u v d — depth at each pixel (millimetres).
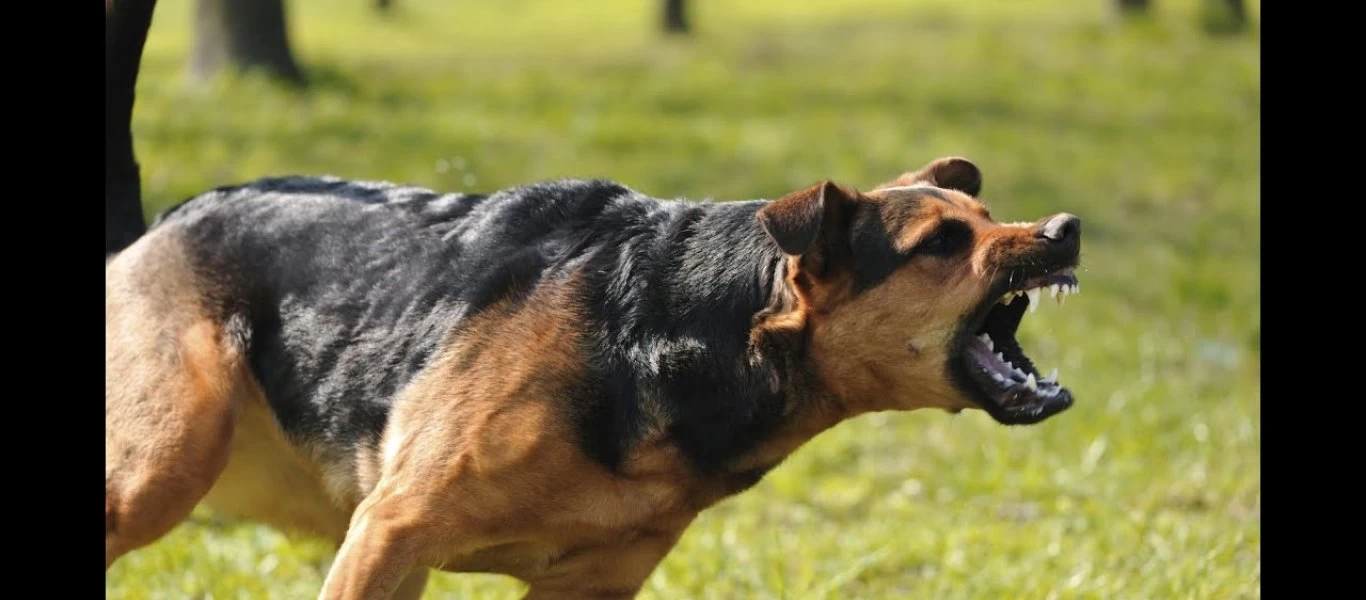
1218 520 7453
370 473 4934
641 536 4840
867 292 4609
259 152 13828
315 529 5438
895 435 9172
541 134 16438
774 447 4801
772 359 4688
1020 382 4633
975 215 4703
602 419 4664
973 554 7078
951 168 5133
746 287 4730
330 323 5043
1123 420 9195
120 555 5117
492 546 4793
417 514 4602
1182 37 26719
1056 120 20203
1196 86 22969
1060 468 8383
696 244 4871
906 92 20984
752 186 15133
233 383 5102
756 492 8156
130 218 5676
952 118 19562
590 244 4945
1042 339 11047
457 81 19516
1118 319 11953
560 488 4648
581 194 5117
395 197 5273
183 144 13805
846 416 4816
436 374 4789
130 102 5621
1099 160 18094
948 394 4676
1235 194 17438
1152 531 7227
